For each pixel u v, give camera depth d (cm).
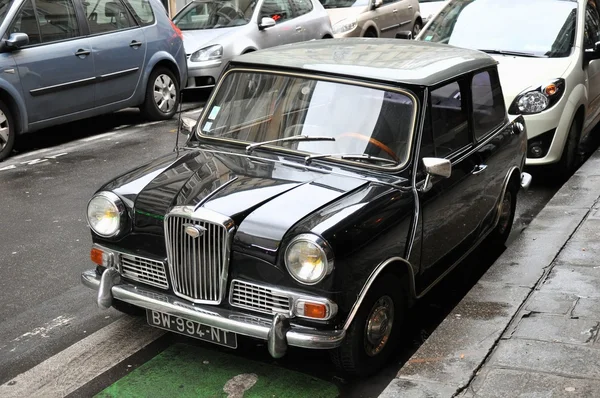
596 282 539
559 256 589
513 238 675
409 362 441
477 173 541
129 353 482
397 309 463
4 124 917
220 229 416
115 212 456
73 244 659
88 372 461
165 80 1134
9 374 460
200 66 1198
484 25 879
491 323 482
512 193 645
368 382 452
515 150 625
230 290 422
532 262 580
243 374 457
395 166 471
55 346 493
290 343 407
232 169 474
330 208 425
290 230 407
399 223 450
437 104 498
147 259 449
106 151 964
